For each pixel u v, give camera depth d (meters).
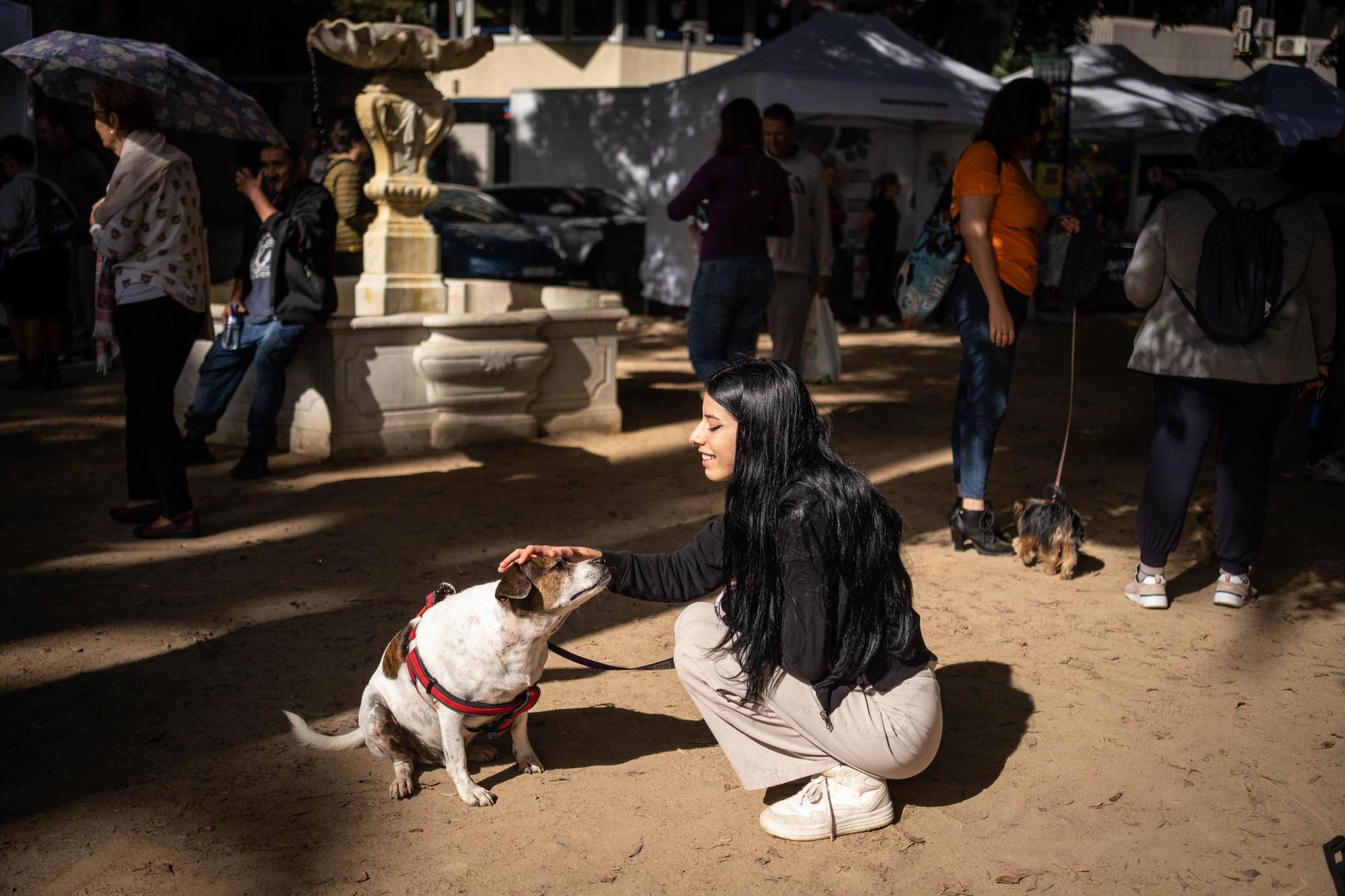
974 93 14.25
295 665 4.32
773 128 8.33
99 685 4.12
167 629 4.63
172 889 2.92
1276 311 4.62
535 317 7.66
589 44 27.53
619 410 8.43
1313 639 4.68
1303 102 16.25
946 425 8.94
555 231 18.44
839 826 3.18
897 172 15.85
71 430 8.16
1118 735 3.83
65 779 3.47
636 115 20.77
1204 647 4.60
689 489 6.86
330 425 7.30
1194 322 4.71
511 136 22.56
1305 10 30.42
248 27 29.88
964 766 3.61
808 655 2.93
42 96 13.23
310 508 6.31
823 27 14.57
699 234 8.17
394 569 5.38
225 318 6.93
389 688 3.33
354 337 7.23
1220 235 4.59
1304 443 8.61
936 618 4.91
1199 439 4.83
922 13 24.25
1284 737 3.82
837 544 2.89
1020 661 4.45
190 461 7.20
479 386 7.68
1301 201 4.66
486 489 6.75
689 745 3.77
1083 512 6.60
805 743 3.17
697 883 2.97
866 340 13.83
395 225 7.61
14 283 9.31
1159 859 3.10
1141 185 17.50
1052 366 11.88
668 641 4.66
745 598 3.01
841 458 3.05
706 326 7.45
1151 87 16.33
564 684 4.26
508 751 3.71
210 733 3.78
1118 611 5.00
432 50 7.30
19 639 4.52
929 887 2.96
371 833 3.20
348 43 7.04
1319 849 3.15
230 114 6.00
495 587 3.17
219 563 5.42
